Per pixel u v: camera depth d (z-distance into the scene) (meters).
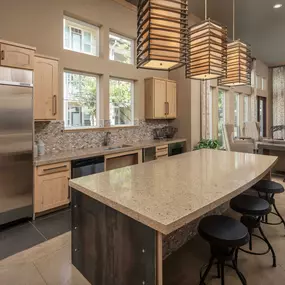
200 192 1.59
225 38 2.41
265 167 2.38
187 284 1.97
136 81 5.49
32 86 3.16
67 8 4.05
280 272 2.10
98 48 4.69
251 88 9.51
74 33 4.35
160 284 1.23
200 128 6.40
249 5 5.05
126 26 5.06
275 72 10.82
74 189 1.93
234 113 8.60
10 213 3.02
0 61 2.85
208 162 2.67
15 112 3.00
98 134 4.73
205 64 2.31
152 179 1.95
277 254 2.38
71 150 4.21
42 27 3.74
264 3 4.96
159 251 1.23
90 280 1.80
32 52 3.14
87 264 1.83
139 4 2.00
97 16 4.50
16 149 3.03
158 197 1.50
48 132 3.94
